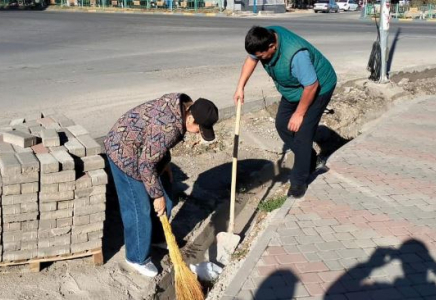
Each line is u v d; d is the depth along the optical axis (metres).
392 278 3.88
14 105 8.30
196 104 3.50
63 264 4.08
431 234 4.56
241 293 3.69
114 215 4.94
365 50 16.00
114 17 33.25
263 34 4.43
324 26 26.56
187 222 5.07
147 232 4.00
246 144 7.23
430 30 24.44
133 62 13.25
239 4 44.19
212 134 3.59
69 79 10.70
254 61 4.92
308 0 56.03
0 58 13.51
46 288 3.80
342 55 14.85
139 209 3.93
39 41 17.80
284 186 6.06
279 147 7.26
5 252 3.74
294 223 4.73
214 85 10.38
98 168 3.92
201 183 5.97
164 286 4.18
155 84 10.33
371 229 4.64
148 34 20.94
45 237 3.82
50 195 3.71
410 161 6.49
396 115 8.95
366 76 11.75
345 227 4.67
